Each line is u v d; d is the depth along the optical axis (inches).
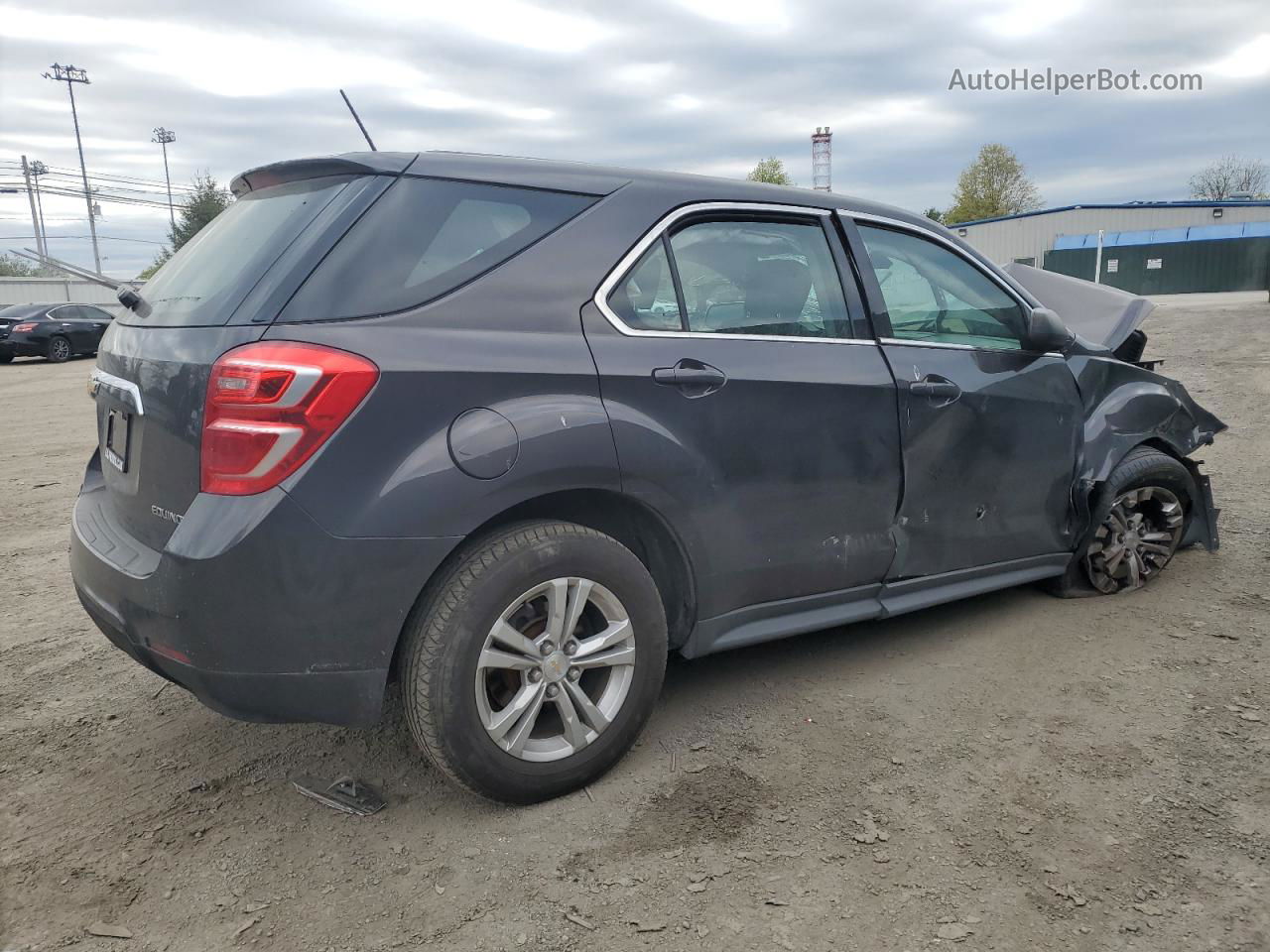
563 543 102.2
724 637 121.9
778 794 107.6
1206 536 183.3
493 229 105.4
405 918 88.0
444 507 94.1
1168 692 131.2
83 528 112.7
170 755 120.6
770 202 127.2
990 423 143.3
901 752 116.8
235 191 124.1
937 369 137.1
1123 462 165.6
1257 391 402.9
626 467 106.2
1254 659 140.9
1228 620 156.9
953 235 150.9
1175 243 1700.3
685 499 112.3
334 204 100.1
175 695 139.3
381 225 99.2
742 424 116.8
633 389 107.7
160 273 120.0
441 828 102.5
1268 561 187.2
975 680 136.9
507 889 92.0
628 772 113.3
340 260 96.1
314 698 93.3
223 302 97.3
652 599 110.4
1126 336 176.2
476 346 98.7
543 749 104.9
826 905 88.5
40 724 130.0
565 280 107.1
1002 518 148.3
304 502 89.0
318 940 85.3
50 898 91.4
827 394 124.3
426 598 97.8
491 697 103.6
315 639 91.4
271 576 89.0
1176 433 175.9
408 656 97.7
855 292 133.1
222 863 97.0
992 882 91.5
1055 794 106.4
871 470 130.0
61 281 1857.8
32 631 167.9
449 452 94.7
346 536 90.7
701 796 107.4
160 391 96.9
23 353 921.5
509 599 98.8
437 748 97.9
